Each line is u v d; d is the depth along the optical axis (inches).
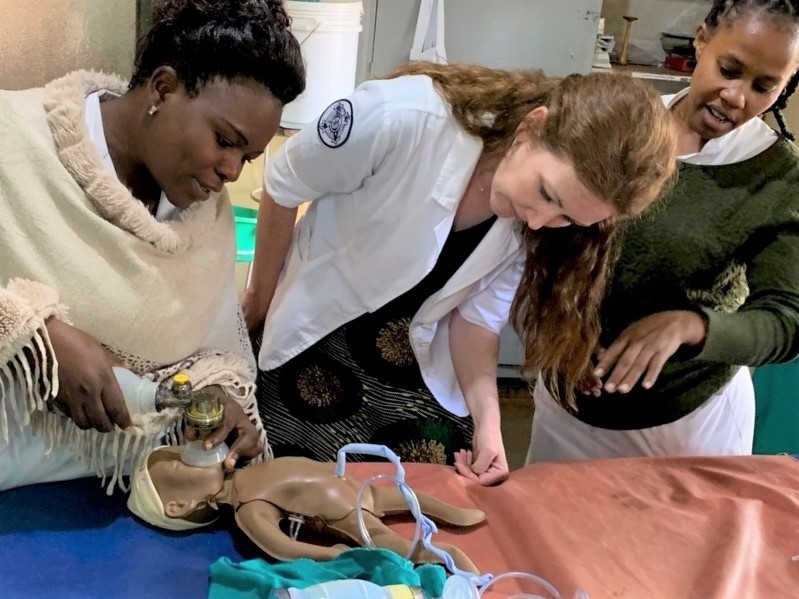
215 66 31.0
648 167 36.7
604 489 41.6
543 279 46.3
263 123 32.4
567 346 47.3
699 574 35.8
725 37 46.4
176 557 32.0
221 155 32.4
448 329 50.3
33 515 32.8
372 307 47.8
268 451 38.7
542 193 38.3
